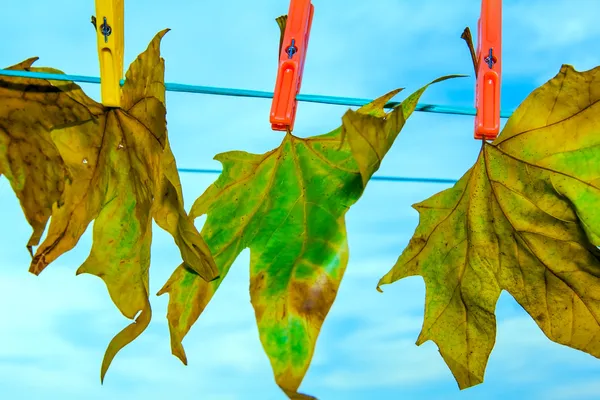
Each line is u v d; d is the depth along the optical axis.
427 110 0.54
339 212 0.53
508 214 0.56
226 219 0.54
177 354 0.53
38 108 0.56
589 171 0.54
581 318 0.56
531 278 0.57
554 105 0.54
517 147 0.55
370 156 0.48
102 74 0.54
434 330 0.57
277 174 0.54
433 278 0.57
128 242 0.55
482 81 0.54
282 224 0.54
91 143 0.56
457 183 0.56
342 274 0.52
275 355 0.52
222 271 0.54
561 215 0.55
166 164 0.52
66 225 0.56
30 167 0.56
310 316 0.52
